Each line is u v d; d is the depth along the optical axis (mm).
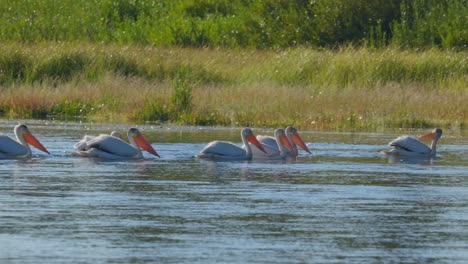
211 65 80438
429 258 22891
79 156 42812
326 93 69438
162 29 109062
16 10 110438
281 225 26609
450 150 48250
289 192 32719
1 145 41719
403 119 62250
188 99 64438
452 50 87812
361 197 31828
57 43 86125
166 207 29219
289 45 100312
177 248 23531
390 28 98375
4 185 33406
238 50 92750
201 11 118625
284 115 62625
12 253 22750
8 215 27469
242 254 22969
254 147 44625
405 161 43219
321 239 24844
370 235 25453
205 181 35281
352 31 100125
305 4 105125
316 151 46844
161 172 37844
